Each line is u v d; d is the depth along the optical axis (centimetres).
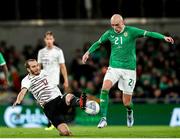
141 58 5572
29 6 6306
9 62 5600
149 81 5297
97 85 5100
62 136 2750
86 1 6328
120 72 3075
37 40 6256
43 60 3566
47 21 6309
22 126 4572
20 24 6262
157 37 2997
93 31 6294
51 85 2858
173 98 4966
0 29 6241
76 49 6038
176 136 2727
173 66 5594
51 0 6331
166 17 6347
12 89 5131
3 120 4600
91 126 4291
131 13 6322
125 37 3048
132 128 3806
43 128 3944
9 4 6281
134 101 4903
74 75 5381
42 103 2844
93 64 5475
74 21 6319
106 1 6322
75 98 2794
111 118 4638
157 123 4641
